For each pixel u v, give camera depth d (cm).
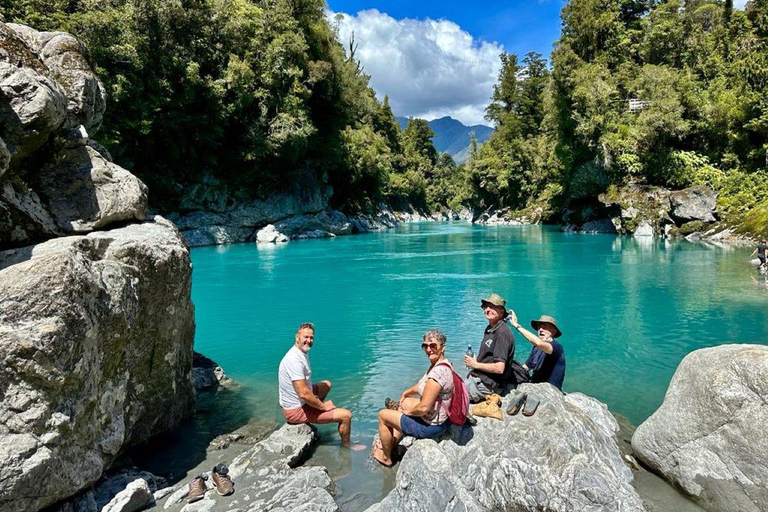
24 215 513
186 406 671
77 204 581
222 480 477
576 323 1172
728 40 4553
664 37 4803
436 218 10919
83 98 642
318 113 4728
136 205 634
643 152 3850
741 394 447
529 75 7444
